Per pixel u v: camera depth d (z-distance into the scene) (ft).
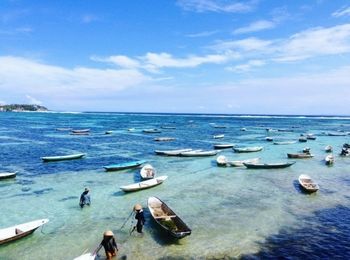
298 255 58.39
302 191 99.91
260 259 56.95
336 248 61.21
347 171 132.36
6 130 322.34
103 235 61.26
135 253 58.75
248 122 577.43
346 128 417.28
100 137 264.11
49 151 180.24
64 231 68.95
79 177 117.70
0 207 84.02
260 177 119.14
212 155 169.48
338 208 83.87
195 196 93.97
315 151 191.62
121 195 94.94
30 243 63.21
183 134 302.04
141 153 177.06
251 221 74.49
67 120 569.23
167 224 67.46
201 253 58.95
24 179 114.21
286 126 458.91
